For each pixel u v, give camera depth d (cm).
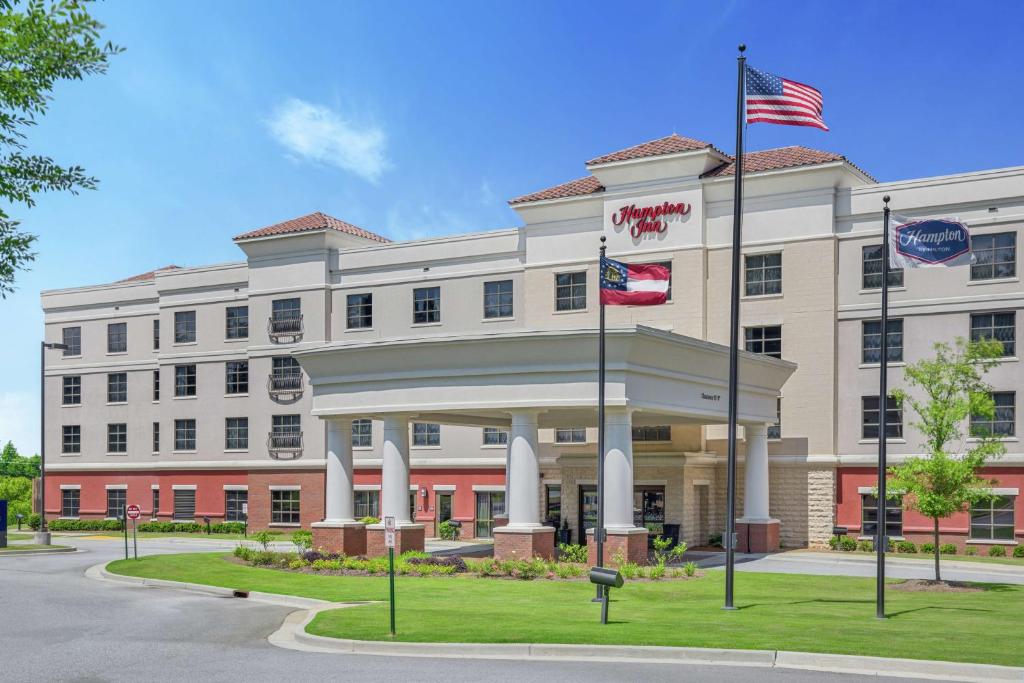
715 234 4609
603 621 2077
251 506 5844
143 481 6481
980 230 4138
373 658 1772
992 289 4112
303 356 3766
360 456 5597
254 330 5872
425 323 5366
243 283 6072
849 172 4428
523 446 3322
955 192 4188
